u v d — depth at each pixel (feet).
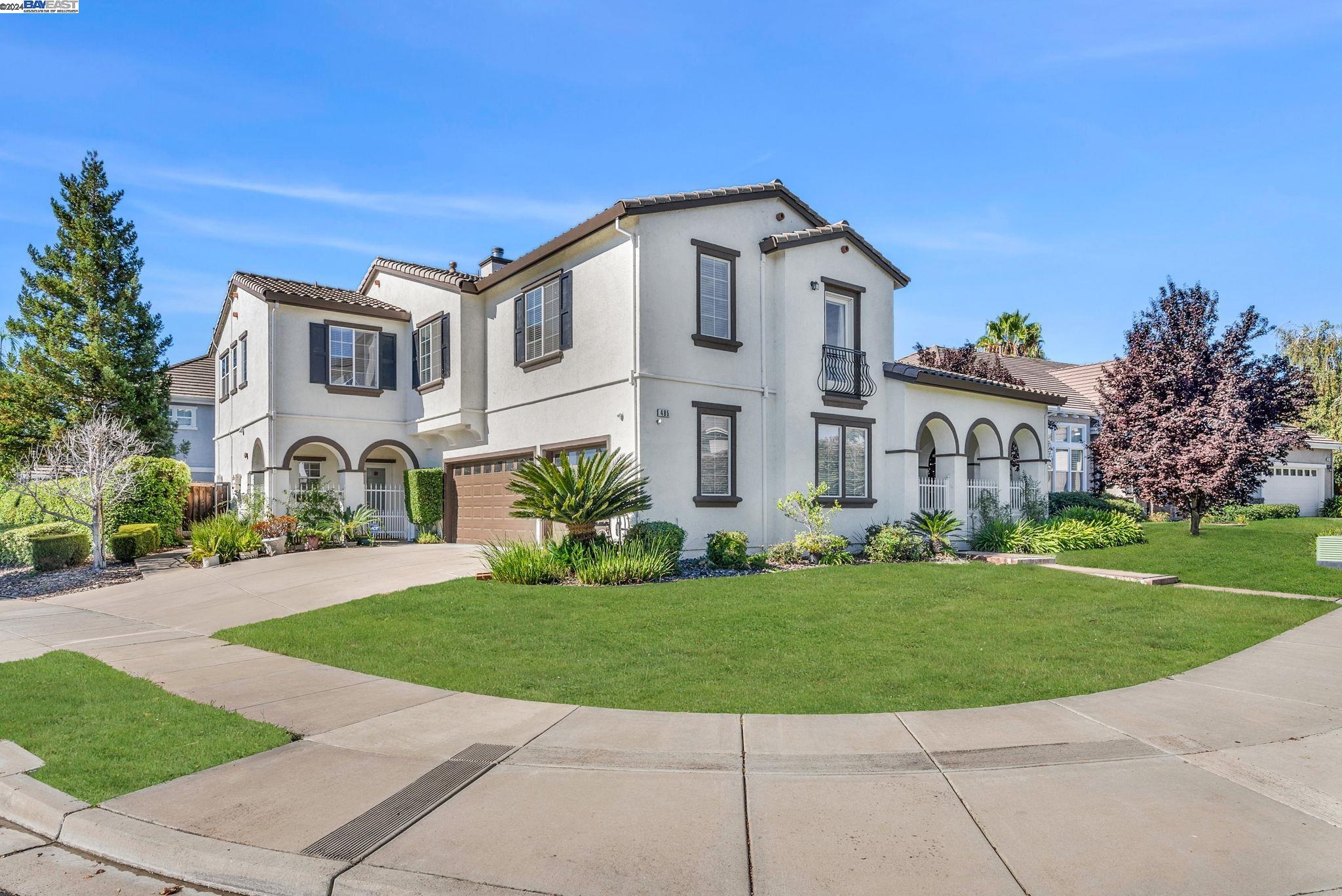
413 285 70.54
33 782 16.75
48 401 74.33
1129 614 33.94
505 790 16.21
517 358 58.95
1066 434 84.43
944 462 62.69
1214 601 37.29
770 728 19.79
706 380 50.16
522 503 43.42
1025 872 12.85
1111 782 16.42
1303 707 21.45
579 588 38.37
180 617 37.68
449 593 37.91
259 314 67.92
